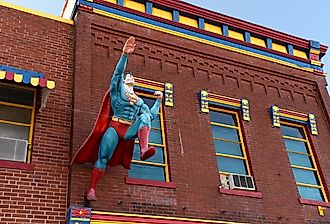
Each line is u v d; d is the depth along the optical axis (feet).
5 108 33.12
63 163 31.81
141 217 31.50
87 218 29.37
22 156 31.22
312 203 41.09
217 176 37.68
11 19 36.09
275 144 43.42
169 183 34.68
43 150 31.71
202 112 41.01
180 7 45.47
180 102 40.32
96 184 30.66
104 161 30.81
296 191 41.19
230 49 46.55
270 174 40.88
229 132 42.57
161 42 42.39
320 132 47.78
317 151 45.85
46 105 33.60
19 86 33.53
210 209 35.35
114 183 32.42
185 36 44.19
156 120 38.68
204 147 38.83
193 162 37.35
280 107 46.62
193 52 44.11
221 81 44.37
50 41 36.91
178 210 33.86
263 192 39.17
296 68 50.42
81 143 32.50
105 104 31.63
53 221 29.32
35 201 29.48
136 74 39.42
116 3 41.88
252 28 49.34
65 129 33.35
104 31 39.78
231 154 41.14
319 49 53.31
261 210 37.83
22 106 33.60
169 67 41.86
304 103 48.96
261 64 47.91
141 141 29.86
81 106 34.14
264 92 46.68
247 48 47.98
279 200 39.55
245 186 38.40
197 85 42.50
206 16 46.80
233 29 48.65
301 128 47.83
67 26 38.68
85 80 35.63
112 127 31.17
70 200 29.86
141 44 41.34
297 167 44.01
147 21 42.70
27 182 29.91
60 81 35.32
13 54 34.60
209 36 46.06
